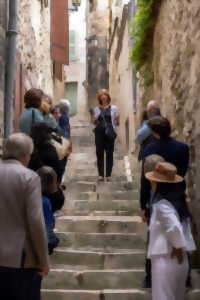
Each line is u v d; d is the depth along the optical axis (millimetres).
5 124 5711
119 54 13844
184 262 3416
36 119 5277
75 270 4504
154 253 3389
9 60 5859
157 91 6715
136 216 5914
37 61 8945
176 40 5426
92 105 24141
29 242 2850
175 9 5488
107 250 4984
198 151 4445
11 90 5809
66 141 5496
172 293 3328
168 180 3520
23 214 2848
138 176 7863
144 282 4215
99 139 7492
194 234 4566
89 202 6246
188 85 4848
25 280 2836
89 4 23984
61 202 4508
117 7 15125
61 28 11609
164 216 3387
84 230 5480
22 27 7398
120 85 13469
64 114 7680
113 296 4035
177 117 5316
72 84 27688
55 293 4094
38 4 9234
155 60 6902
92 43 23703
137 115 9227
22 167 2936
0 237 2814
